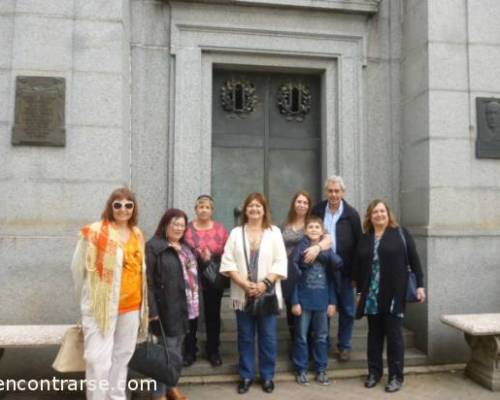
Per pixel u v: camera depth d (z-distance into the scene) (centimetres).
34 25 502
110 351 348
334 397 444
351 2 618
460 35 576
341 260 470
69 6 508
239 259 439
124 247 360
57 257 484
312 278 468
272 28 610
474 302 552
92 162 502
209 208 483
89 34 510
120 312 361
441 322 542
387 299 453
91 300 348
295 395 447
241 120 643
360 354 528
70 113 501
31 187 491
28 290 479
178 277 398
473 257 555
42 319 480
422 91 580
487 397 453
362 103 628
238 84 639
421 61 585
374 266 463
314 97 652
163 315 390
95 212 498
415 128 597
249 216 446
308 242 469
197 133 593
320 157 653
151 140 587
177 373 387
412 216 600
